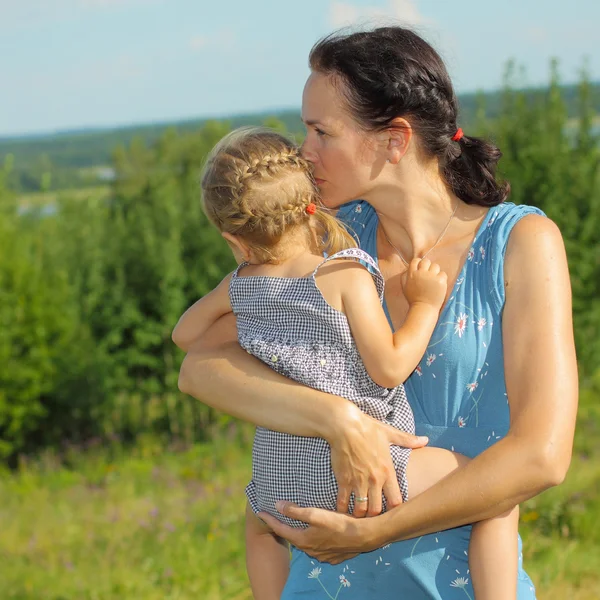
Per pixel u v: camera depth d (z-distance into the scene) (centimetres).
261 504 214
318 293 207
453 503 180
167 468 1053
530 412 179
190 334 235
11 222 1404
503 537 192
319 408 193
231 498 815
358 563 200
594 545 594
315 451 200
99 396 1279
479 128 1252
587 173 1260
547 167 1247
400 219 212
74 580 591
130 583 580
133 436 1288
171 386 1298
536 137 1254
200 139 2614
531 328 186
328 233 222
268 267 220
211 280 1344
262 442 212
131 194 1677
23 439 1238
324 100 206
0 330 1211
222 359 213
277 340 210
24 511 841
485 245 201
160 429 1295
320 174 214
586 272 1262
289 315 211
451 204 209
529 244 194
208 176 223
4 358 1205
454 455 197
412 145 204
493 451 180
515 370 186
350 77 200
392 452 195
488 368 197
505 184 211
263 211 212
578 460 852
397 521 185
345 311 205
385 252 225
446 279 201
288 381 202
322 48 207
